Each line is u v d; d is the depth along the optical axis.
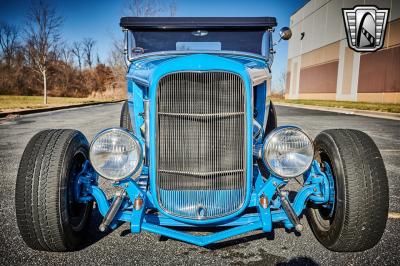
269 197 2.41
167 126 2.32
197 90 2.29
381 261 2.36
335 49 30.89
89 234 2.81
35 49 20.28
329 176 2.53
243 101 2.30
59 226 2.30
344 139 2.46
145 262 2.37
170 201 2.39
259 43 3.79
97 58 51.88
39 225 2.28
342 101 28.48
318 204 2.67
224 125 2.32
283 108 20.89
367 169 2.30
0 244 2.62
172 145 2.34
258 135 2.82
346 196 2.28
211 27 3.75
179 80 2.28
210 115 2.30
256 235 2.78
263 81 2.97
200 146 2.34
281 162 2.35
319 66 34.34
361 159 2.33
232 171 2.35
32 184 2.28
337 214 2.34
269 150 2.34
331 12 31.42
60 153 2.37
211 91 2.28
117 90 37.19
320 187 2.55
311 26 35.94
